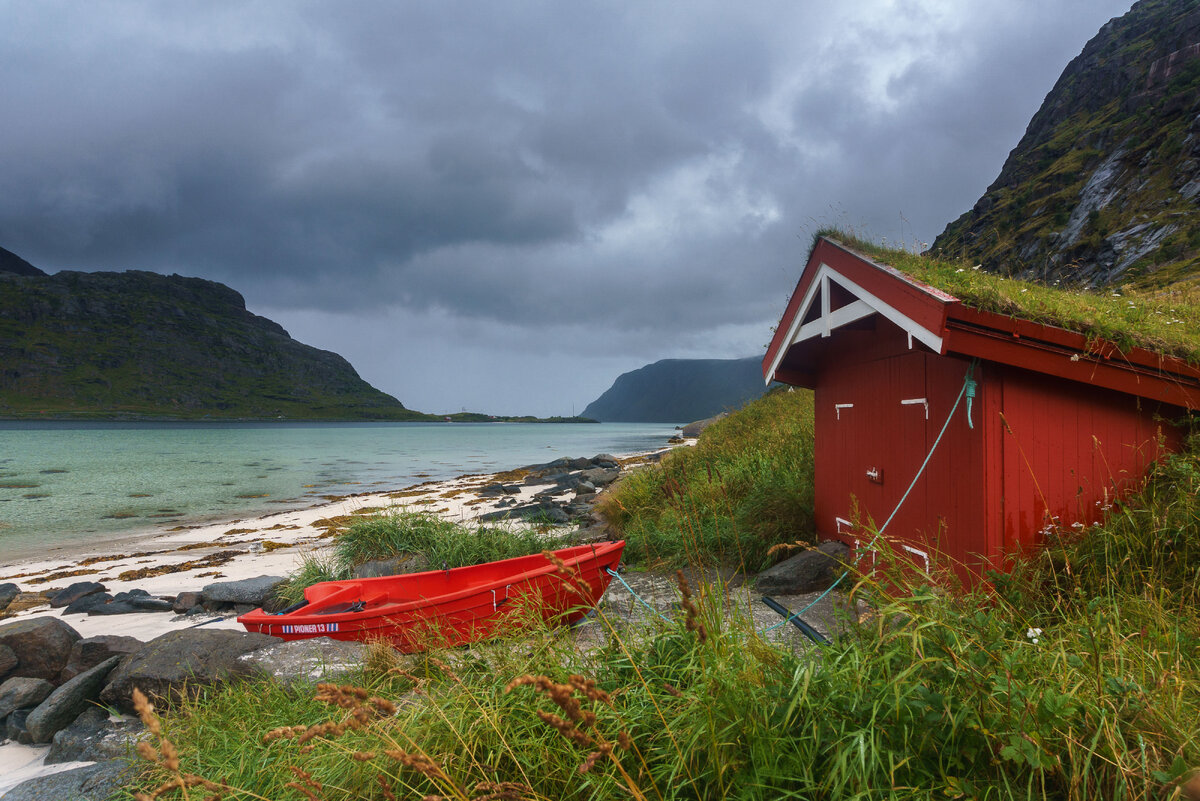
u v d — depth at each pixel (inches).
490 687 121.2
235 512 810.2
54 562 531.8
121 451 2123.5
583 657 132.4
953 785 74.6
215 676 197.0
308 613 257.3
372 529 421.4
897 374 224.8
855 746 79.2
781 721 87.0
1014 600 154.5
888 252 236.8
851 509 264.5
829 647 106.7
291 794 107.1
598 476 938.1
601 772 90.2
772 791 80.7
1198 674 101.2
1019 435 174.4
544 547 394.6
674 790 80.3
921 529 207.8
